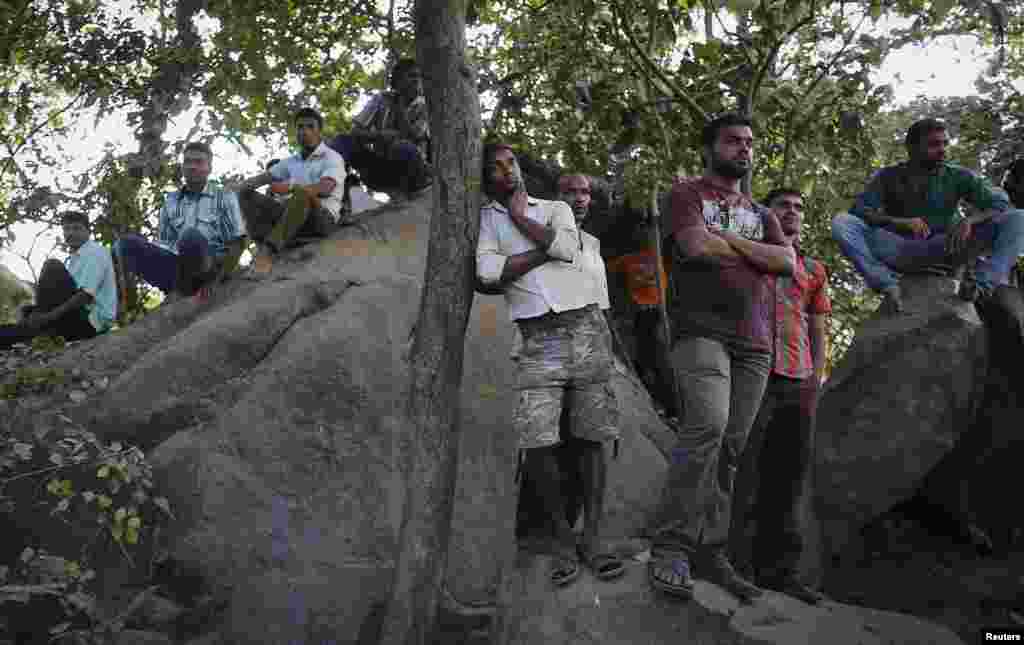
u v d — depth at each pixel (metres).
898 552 6.14
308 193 6.68
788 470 5.35
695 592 4.55
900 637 4.74
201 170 6.96
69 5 10.12
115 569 5.36
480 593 5.53
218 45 9.18
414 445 4.71
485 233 4.91
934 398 5.98
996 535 6.11
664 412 7.20
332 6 9.66
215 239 6.90
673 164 7.11
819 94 7.67
